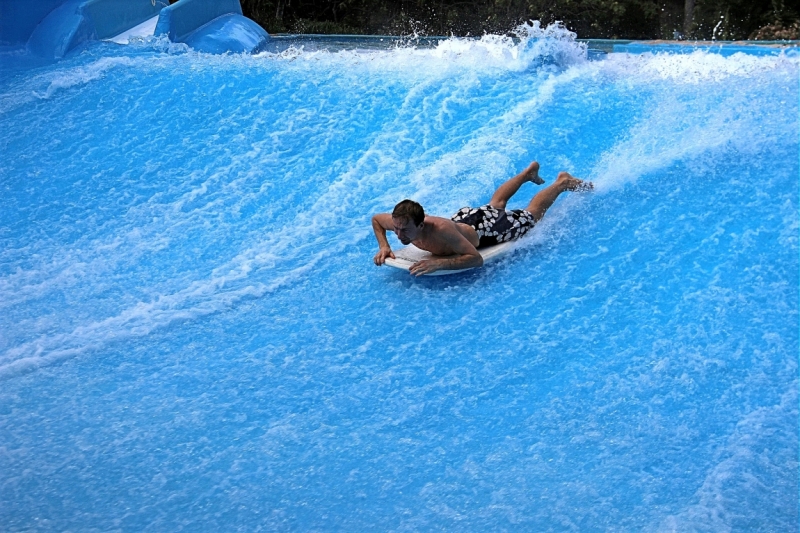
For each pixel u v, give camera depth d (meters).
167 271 6.52
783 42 10.27
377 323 5.63
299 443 4.52
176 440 4.57
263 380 5.09
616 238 6.36
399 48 10.91
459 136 8.27
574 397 4.76
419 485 4.18
